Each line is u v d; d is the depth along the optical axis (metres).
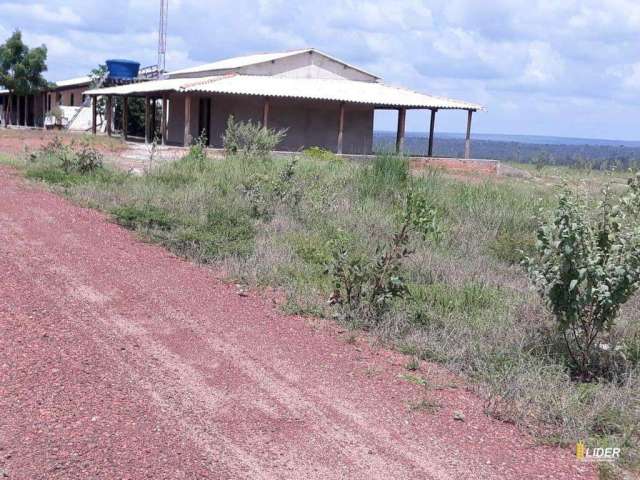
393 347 6.62
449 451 4.55
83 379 4.96
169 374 5.29
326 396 5.22
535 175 29.88
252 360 5.78
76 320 6.18
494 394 5.54
